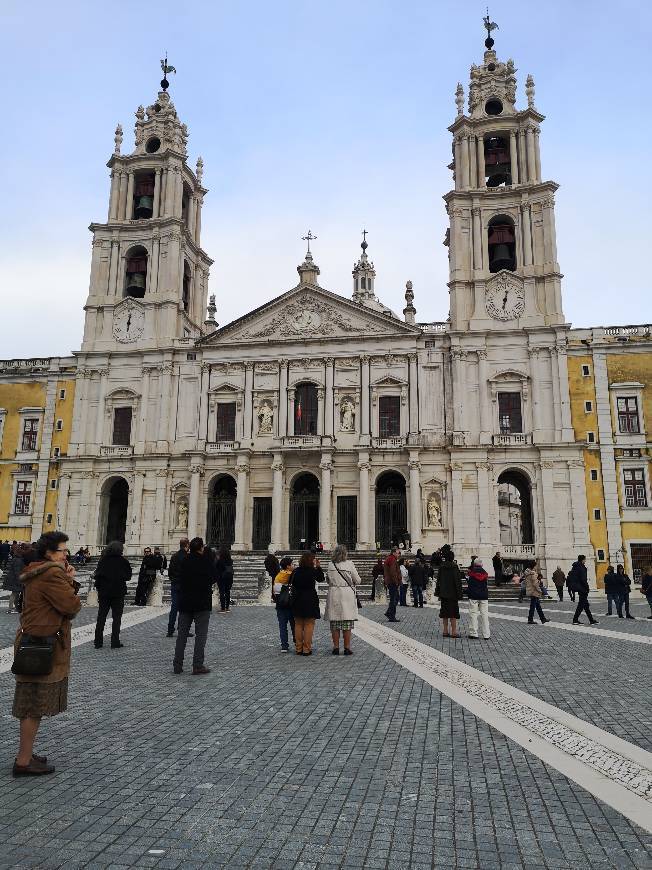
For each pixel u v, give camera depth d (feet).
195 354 176.04
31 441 177.47
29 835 20.02
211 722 32.96
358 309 171.22
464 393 161.48
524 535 163.53
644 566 146.82
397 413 166.40
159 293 180.65
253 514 166.91
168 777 25.07
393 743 29.48
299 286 174.60
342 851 19.20
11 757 27.48
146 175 194.59
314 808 22.18
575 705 36.73
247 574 135.54
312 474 167.43
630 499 150.51
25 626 25.68
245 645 59.06
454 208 172.55
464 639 63.41
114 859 18.62
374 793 23.54
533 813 21.88
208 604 46.03
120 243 186.19
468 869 18.21
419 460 160.04
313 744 29.27
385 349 168.25
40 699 25.41
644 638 64.69
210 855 18.89
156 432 172.04
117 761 26.91
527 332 161.48
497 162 179.83
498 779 24.99
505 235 169.99
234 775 25.30
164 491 168.25
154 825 20.80
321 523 160.25
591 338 159.43
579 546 148.56
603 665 49.37
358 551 155.33
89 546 167.63
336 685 41.68
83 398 177.17
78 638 62.69
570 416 155.22
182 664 47.01
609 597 90.12
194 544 46.52
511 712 34.96
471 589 65.00
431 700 37.58
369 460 162.09
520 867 18.33
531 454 155.53
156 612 86.38
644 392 154.51
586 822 21.22
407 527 160.66
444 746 29.07
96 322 181.47
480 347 162.81
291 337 172.04
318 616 54.29
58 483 172.96
